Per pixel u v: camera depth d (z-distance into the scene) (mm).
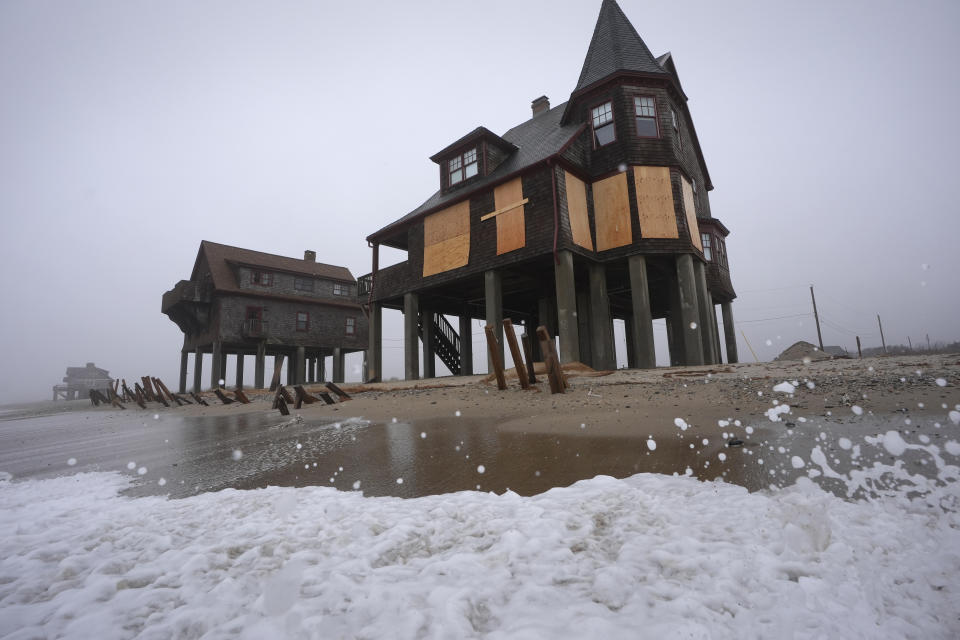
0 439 8414
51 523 2572
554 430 4527
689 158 15492
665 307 19375
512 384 8930
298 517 2336
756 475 2502
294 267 28406
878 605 1200
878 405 4207
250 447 5027
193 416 10844
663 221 11961
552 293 15312
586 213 12695
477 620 1268
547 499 2336
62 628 1355
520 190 12336
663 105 12867
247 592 1517
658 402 5562
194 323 27000
